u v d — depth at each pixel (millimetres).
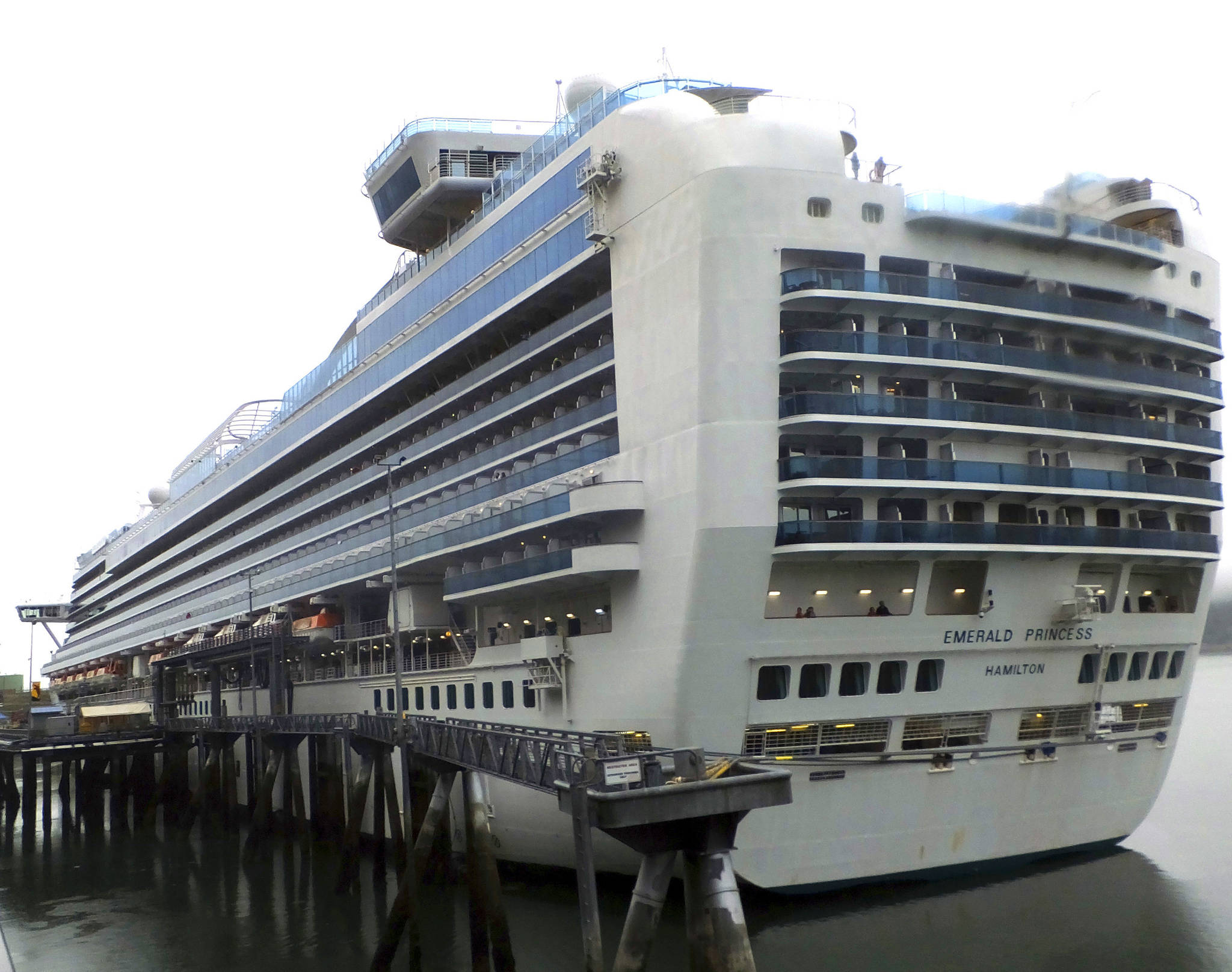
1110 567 38500
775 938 31969
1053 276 37250
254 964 36531
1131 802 40406
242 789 71562
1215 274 41781
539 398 42938
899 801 35125
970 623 35406
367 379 58625
